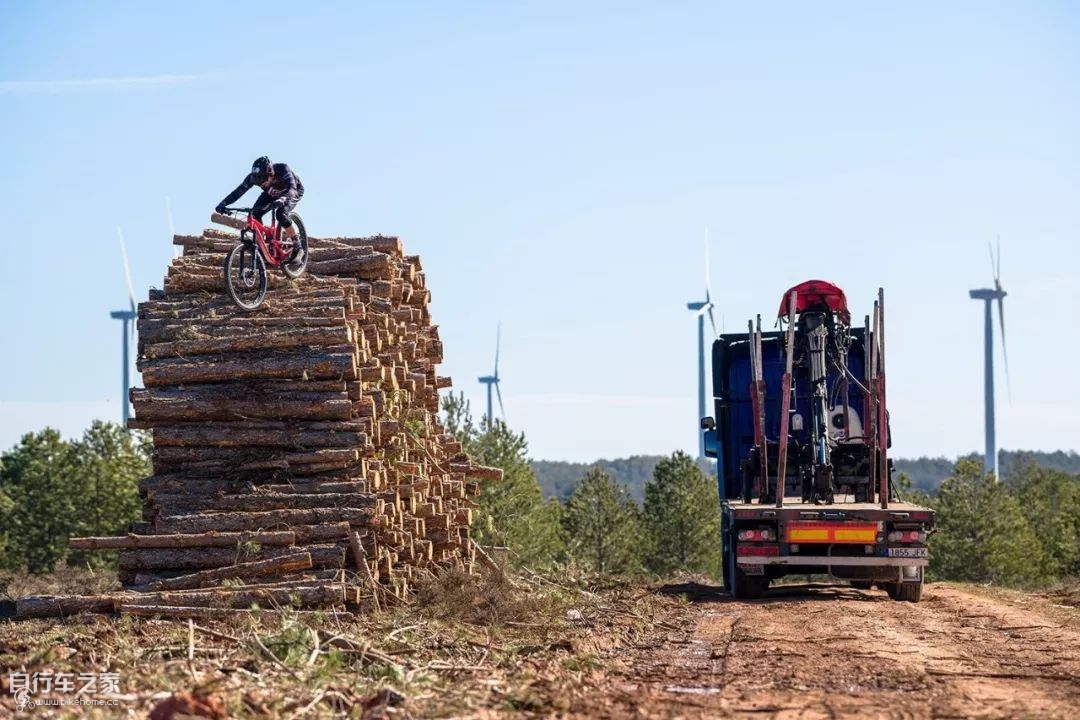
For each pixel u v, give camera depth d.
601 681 16.17
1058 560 96.62
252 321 25.55
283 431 24.36
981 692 15.20
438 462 30.73
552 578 32.97
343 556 22.47
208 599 21.06
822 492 31.64
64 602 20.88
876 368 31.80
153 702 13.07
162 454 24.58
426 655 17.52
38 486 90.94
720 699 14.70
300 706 13.22
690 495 104.25
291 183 27.36
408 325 31.11
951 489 101.00
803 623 23.91
